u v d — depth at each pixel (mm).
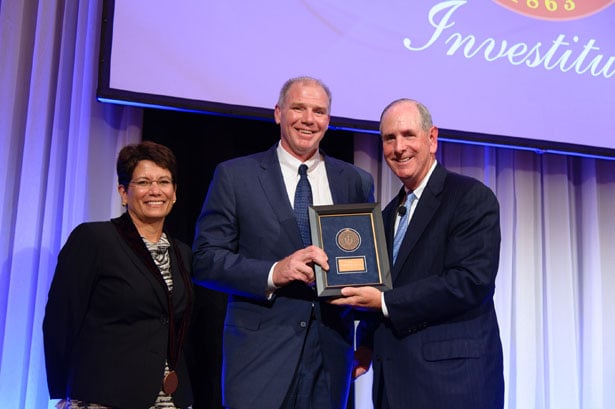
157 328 1792
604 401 3449
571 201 3562
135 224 1916
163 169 1913
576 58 3338
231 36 2746
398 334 1817
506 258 3309
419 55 3035
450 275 1764
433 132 1973
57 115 2662
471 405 1701
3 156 2553
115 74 2553
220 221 1904
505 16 3236
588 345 3432
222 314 2740
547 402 3307
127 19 2600
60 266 1819
